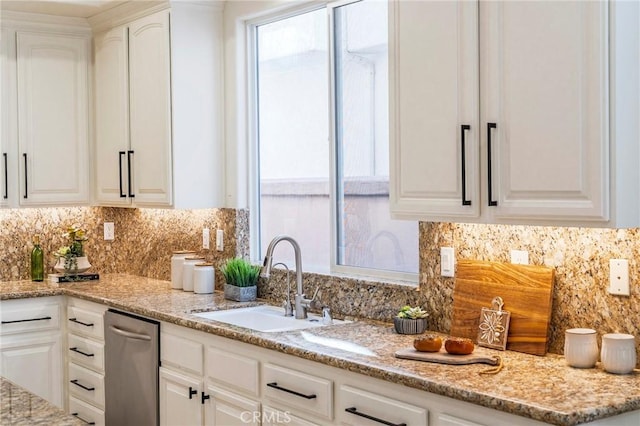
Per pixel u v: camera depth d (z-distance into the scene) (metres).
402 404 2.58
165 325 3.84
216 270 4.61
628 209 2.40
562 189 2.46
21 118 4.91
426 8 2.87
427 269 3.30
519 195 2.60
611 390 2.33
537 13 2.52
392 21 3.00
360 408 2.74
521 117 2.57
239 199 4.45
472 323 3.03
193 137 4.45
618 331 2.64
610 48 2.35
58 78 5.02
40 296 4.65
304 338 3.14
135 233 5.34
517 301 2.89
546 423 2.16
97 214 5.47
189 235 4.83
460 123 2.77
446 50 2.80
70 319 4.68
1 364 4.52
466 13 2.73
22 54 4.90
